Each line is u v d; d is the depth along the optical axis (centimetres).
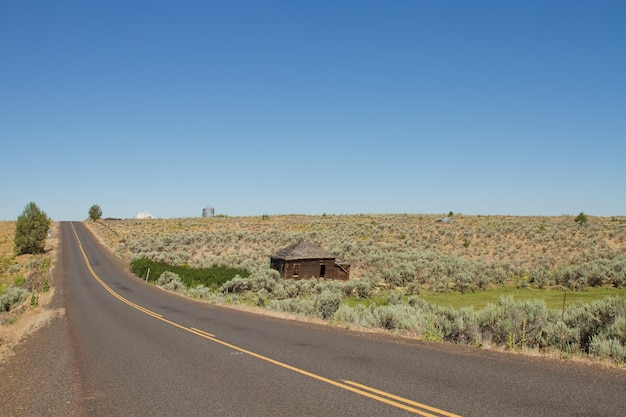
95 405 801
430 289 4066
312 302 2344
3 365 1205
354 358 1054
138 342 1440
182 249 7788
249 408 737
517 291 3819
